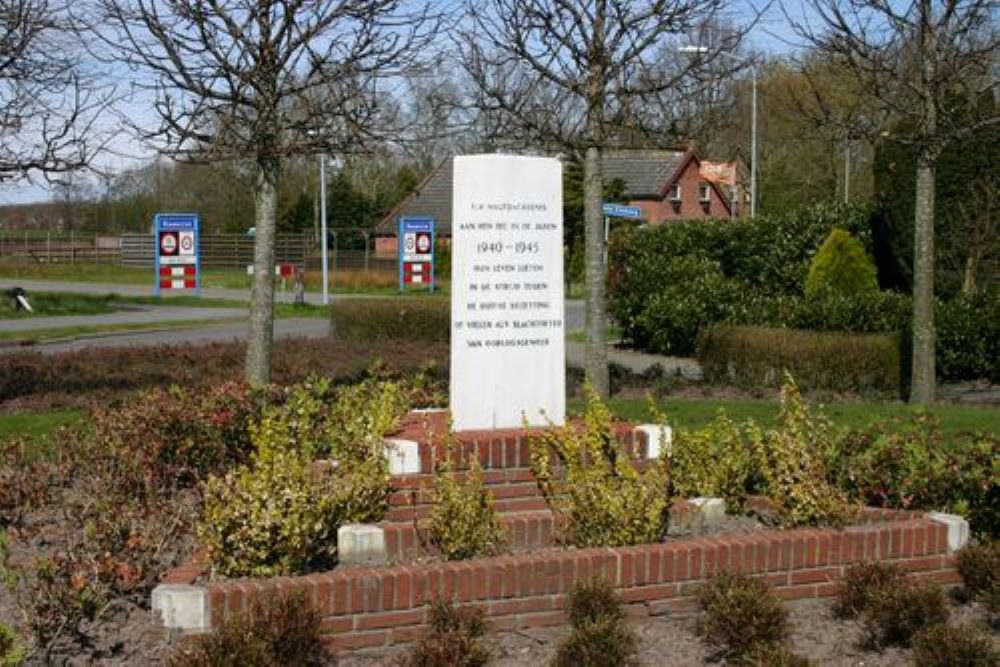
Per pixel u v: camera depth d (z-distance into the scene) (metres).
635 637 5.46
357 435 7.17
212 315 32.69
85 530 6.24
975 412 11.89
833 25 11.68
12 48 10.91
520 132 12.69
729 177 40.00
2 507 7.43
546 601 5.79
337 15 9.75
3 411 12.49
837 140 13.07
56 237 71.56
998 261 18.64
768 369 15.62
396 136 10.74
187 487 7.96
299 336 23.86
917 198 12.80
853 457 7.64
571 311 35.75
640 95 12.48
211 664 4.68
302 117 10.29
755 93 32.94
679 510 6.90
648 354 21.09
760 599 5.54
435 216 59.94
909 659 5.43
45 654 5.06
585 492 6.41
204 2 9.50
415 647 5.20
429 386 10.74
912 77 11.98
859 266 20.30
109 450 7.80
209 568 5.78
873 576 6.05
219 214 69.12
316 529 5.92
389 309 21.72
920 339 12.92
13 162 11.17
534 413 7.66
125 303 36.91
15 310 32.91
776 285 22.64
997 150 17.89
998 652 5.36
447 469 6.39
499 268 7.57
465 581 5.64
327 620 5.40
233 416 8.27
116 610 5.60
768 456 7.43
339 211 67.50
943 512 7.04
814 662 5.16
